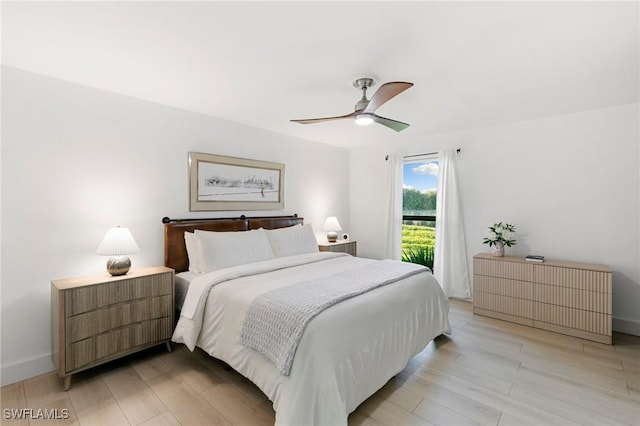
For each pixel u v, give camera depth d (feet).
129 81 7.90
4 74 6.97
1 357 6.97
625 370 7.52
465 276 13.02
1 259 6.98
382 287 7.55
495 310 11.14
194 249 9.75
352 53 6.38
